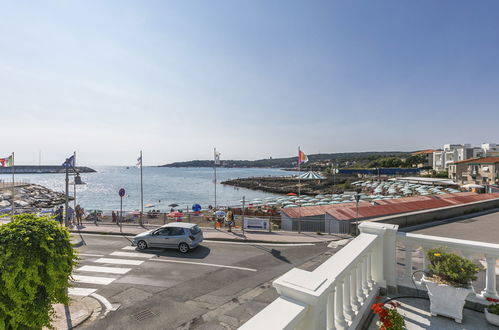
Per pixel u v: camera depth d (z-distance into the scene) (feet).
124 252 46.24
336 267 11.62
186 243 45.55
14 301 14.46
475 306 15.12
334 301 12.10
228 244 51.19
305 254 43.86
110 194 263.29
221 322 24.00
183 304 27.37
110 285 32.19
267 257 42.60
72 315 25.14
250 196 253.24
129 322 24.16
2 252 14.17
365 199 127.65
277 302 8.66
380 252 16.92
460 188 168.76
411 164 406.21
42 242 15.26
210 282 32.89
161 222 78.95
